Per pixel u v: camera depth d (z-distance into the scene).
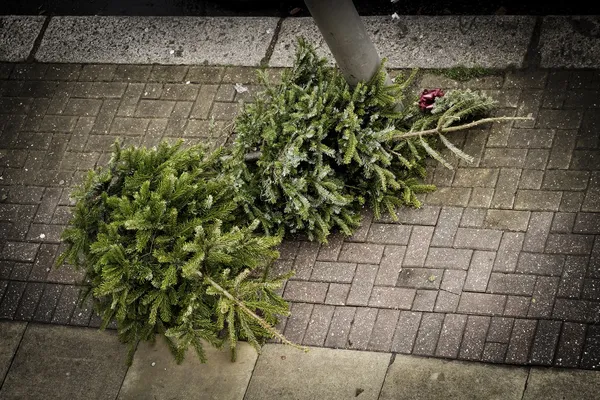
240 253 4.29
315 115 4.63
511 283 4.45
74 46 5.90
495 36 5.14
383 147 4.76
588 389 4.13
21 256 5.18
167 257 4.17
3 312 5.05
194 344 4.32
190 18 5.79
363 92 4.66
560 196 4.61
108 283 4.11
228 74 5.50
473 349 4.35
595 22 5.01
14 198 5.39
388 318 4.52
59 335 4.91
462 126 4.52
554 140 4.77
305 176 4.60
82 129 5.54
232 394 4.50
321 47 5.39
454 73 5.09
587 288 4.36
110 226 4.21
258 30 5.60
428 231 4.68
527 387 4.20
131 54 5.76
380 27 5.38
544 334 4.30
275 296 4.34
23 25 6.09
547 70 4.97
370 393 4.35
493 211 4.66
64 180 5.38
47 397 4.72
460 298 4.48
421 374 4.34
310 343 4.56
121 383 4.68
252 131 4.71
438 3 5.49
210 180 4.48
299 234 4.84
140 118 5.48
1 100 5.80
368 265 4.68
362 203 4.73
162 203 4.22
